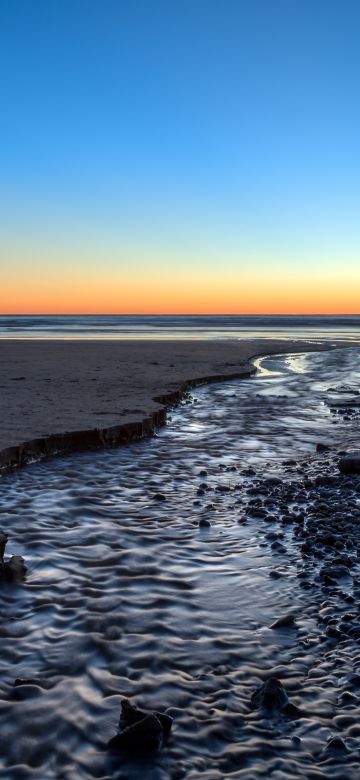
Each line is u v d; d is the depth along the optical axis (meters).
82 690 3.94
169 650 4.46
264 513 7.64
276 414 15.89
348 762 3.36
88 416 12.61
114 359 29.78
